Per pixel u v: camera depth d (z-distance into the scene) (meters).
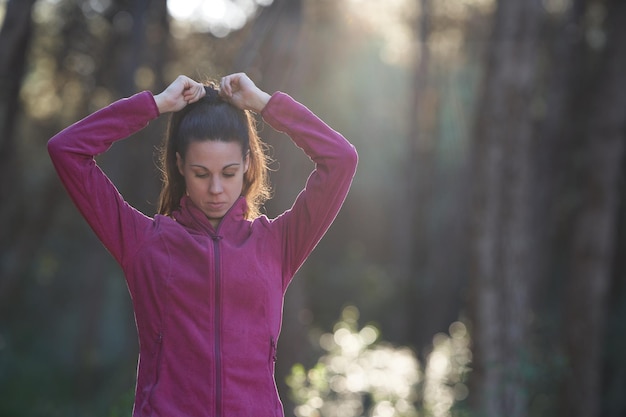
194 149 3.31
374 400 13.21
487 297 14.01
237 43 13.05
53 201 24.89
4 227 22.61
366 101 30.94
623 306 24.11
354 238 36.69
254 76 10.70
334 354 13.98
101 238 3.36
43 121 22.92
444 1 23.70
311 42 18.50
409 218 31.14
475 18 23.11
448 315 31.88
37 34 19.02
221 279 3.28
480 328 13.92
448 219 33.06
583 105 22.53
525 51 14.31
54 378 27.61
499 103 14.31
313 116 3.56
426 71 27.66
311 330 17.94
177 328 3.26
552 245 24.00
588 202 20.89
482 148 14.41
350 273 31.70
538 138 22.19
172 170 3.55
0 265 24.36
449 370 14.71
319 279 31.08
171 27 16.12
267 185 3.78
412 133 30.11
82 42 19.02
